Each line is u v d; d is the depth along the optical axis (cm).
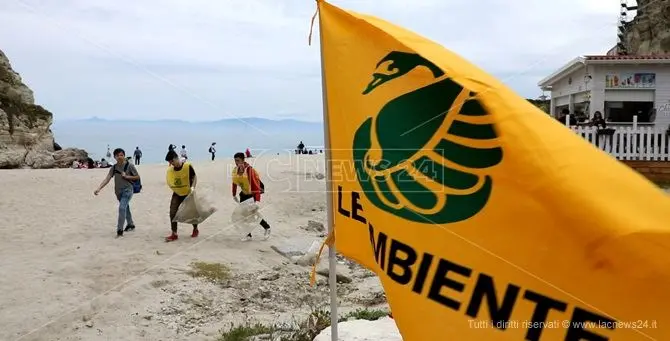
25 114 5031
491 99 278
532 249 258
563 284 251
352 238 354
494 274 270
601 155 252
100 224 1316
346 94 348
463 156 284
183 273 941
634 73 1955
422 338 291
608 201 242
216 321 765
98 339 680
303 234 1318
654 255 230
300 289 927
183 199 1165
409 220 305
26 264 952
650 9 3350
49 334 689
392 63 324
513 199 264
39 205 1585
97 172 2766
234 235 1233
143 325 731
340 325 566
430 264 293
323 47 363
